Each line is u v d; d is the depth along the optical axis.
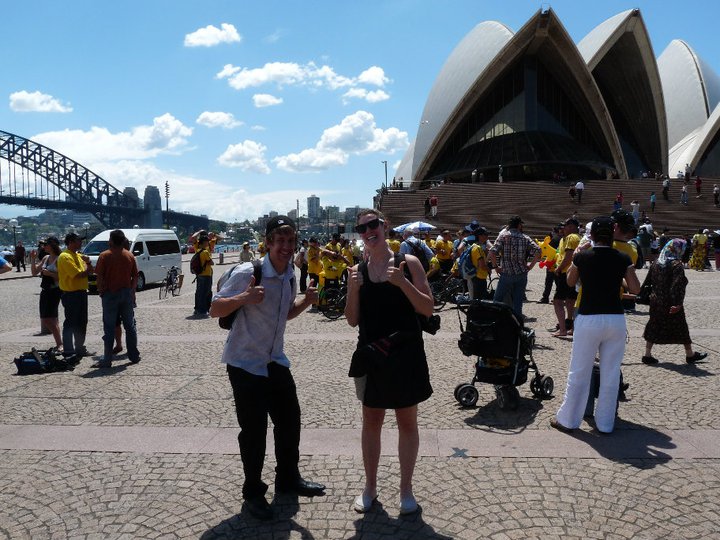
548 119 59.06
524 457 4.29
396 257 3.44
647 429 4.84
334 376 6.80
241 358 3.62
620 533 3.20
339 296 11.62
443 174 59.25
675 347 8.16
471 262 10.42
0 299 17.25
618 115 63.75
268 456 4.45
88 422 5.24
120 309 7.77
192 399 5.94
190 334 10.05
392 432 4.83
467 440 4.64
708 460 4.18
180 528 3.34
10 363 8.00
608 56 56.22
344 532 3.27
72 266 7.99
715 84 62.97
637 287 4.79
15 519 3.46
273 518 3.44
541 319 10.86
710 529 3.22
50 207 186.38
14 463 4.32
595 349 4.72
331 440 4.70
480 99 57.97
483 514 3.44
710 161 56.78
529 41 52.47
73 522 3.42
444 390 6.16
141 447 4.60
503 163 55.81
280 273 3.69
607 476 3.93
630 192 40.66
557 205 38.66
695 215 35.72
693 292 14.74
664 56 66.12
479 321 5.41
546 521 3.34
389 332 3.41
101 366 7.52
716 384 6.17
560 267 8.73
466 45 58.56
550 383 5.86
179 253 22.83
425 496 3.69
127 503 3.66
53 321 8.95
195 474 4.09
